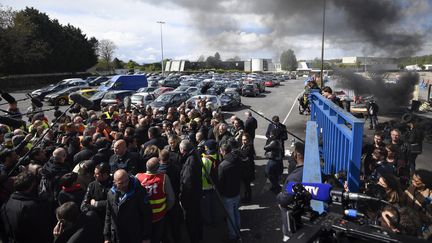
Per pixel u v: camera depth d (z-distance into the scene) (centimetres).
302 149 395
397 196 301
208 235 541
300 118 1819
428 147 819
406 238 125
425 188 306
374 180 346
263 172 850
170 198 435
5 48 4631
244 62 10456
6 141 674
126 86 2656
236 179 503
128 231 367
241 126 818
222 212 547
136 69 8769
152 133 644
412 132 584
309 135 446
